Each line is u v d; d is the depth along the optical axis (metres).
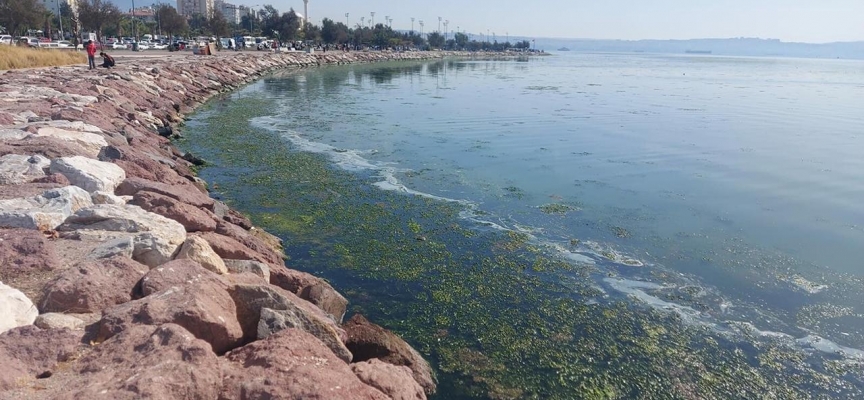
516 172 17.73
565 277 10.23
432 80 57.12
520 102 37.56
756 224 13.42
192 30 101.31
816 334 8.62
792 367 7.74
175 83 31.41
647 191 15.95
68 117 15.54
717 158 20.52
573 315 8.88
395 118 28.50
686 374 7.51
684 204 14.81
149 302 5.61
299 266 10.27
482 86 50.75
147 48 68.88
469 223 12.86
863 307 9.47
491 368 7.48
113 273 6.45
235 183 15.40
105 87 22.70
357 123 26.45
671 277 10.41
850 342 8.42
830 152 22.02
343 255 10.82
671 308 9.24
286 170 16.92
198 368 4.65
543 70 86.00
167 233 8.01
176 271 6.51
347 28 120.19
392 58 105.00
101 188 9.73
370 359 6.35
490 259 10.90
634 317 8.90
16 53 33.53
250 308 6.29
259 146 20.30
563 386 7.19
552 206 14.30
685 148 22.25
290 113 29.16
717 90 52.16
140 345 4.98
